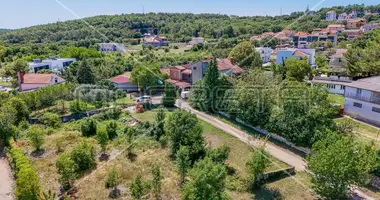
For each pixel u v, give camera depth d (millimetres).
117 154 22578
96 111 33594
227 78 34656
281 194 17141
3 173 19828
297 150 23391
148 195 16703
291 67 43906
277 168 20031
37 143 22938
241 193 17219
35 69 62656
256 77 30406
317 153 16438
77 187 17656
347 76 42906
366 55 43250
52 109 34906
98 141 23703
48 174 19250
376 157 17609
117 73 58562
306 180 18672
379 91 27781
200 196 13805
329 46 81188
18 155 19922
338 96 39062
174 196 16734
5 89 51438
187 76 45688
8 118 25203
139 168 20234
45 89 36531
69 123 30312
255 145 22500
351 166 14680
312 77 45062
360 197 16609
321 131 21703
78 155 19922
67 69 55875
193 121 22922
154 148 23969
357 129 25938
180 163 18297
